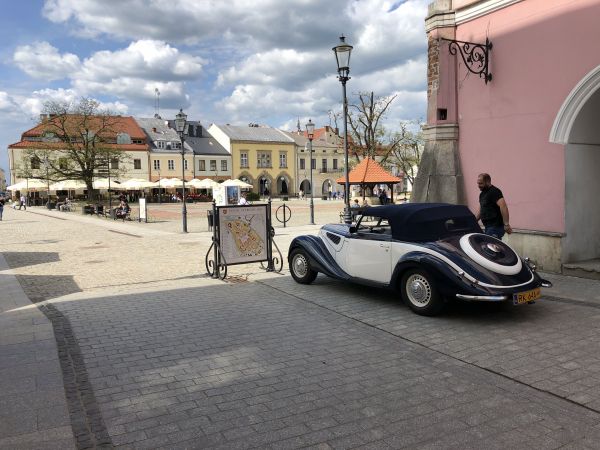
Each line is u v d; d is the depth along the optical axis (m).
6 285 8.74
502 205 7.58
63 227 23.78
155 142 75.31
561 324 5.76
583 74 7.79
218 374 4.51
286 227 20.50
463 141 10.01
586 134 8.34
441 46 10.02
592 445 3.17
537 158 8.58
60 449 3.16
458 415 3.62
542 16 8.34
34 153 52.97
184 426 3.54
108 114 50.62
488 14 9.27
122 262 11.71
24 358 4.89
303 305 7.02
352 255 7.34
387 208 6.89
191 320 6.35
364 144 41.00
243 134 83.06
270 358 4.91
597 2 7.55
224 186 25.86
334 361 4.79
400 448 3.18
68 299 7.66
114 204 51.06
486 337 5.38
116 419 3.65
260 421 3.59
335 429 3.45
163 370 4.63
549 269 8.46
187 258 12.23
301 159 87.69
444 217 6.59
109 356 5.03
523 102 8.75
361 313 6.50
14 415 3.65
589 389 4.02
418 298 6.30
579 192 8.39
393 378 4.35
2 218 32.34
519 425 3.45
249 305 7.10
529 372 4.40
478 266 5.82
